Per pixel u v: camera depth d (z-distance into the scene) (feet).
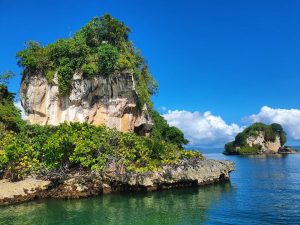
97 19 186.09
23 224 88.22
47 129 167.84
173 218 92.89
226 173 159.53
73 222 89.97
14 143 125.08
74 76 174.70
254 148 541.34
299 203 110.11
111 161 125.59
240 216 94.07
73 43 177.99
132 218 93.30
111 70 176.14
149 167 124.47
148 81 202.39
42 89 179.11
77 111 175.22
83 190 119.65
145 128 193.06
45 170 122.93
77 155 120.78
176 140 210.59
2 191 112.47
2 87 183.42
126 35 195.00
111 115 177.17
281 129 582.35
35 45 186.60
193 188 137.90
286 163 309.83
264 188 141.69
